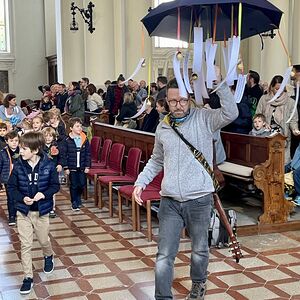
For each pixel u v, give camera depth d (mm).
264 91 8961
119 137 8016
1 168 6184
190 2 3391
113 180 6715
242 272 4695
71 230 6129
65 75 14984
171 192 3455
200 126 3469
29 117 8422
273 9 3592
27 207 4320
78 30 14812
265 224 5941
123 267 4852
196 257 3566
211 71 3295
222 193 7297
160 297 3449
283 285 4402
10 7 21219
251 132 6703
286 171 6902
